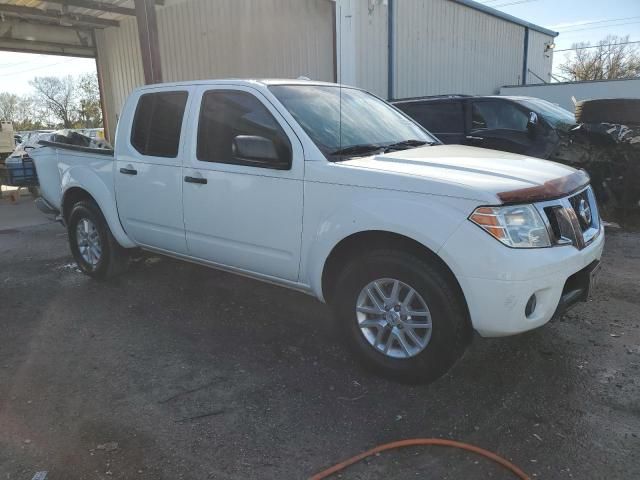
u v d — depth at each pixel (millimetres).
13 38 14234
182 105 4434
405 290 3285
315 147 3586
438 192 3041
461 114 8789
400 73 13703
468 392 3305
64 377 3598
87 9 12891
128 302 4992
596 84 17578
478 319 2980
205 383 3482
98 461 2723
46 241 7910
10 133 16609
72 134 6812
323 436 2900
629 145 7516
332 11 11719
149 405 3234
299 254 3678
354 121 4117
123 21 14906
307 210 3568
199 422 3047
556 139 7875
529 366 3607
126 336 4242
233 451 2789
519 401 3197
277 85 4059
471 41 16969
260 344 4043
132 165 4816
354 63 11859
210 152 4184
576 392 3283
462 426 2963
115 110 16188
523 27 20219
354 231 3301
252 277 4176
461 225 2943
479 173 3203
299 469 2646
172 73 14641
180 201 4406
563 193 3199
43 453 2793
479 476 2570
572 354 3766
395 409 3141
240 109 4023
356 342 3518
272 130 3807
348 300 3498
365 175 3309
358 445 2822
